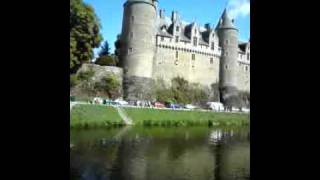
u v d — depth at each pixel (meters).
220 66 85.00
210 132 43.91
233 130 48.84
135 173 16.81
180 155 23.17
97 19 53.22
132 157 21.42
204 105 78.25
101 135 33.53
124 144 27.61
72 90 57.06
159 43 74.88
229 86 84.25
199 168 18.44
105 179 15.45
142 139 31.75
